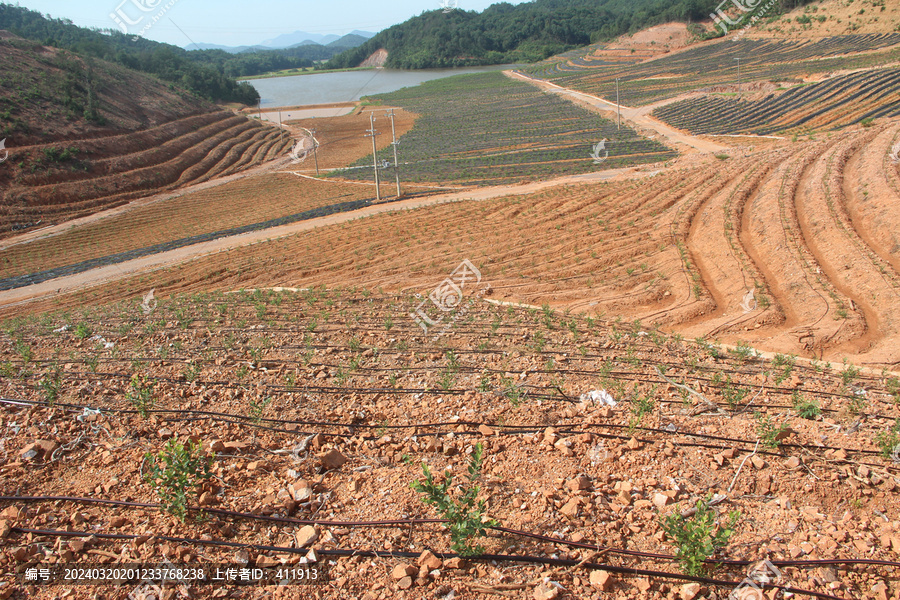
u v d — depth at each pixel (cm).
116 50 11906
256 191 6016
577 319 1546
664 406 880
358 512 607
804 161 3130
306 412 837
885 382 1090
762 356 1303
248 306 1720
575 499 619
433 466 695
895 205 2108
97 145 6556
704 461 708
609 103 9800
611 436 758
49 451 680
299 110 13175
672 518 543
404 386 952
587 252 2392
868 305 1634
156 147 7338
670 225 2498
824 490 653
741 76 9556
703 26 14275
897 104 6009
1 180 5438
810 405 851
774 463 704
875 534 580
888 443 720
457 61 19812
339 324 1439
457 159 6838
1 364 1009
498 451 730
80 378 941
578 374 1034
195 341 1223
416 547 559
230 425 780
